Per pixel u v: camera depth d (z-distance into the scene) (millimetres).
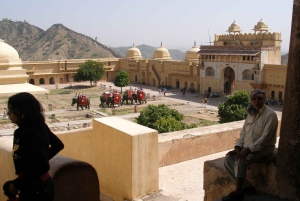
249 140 4016
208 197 4629
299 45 3396
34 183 2889
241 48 46812
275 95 44406
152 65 67562
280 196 3752
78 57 150625
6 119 36406
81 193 3941
